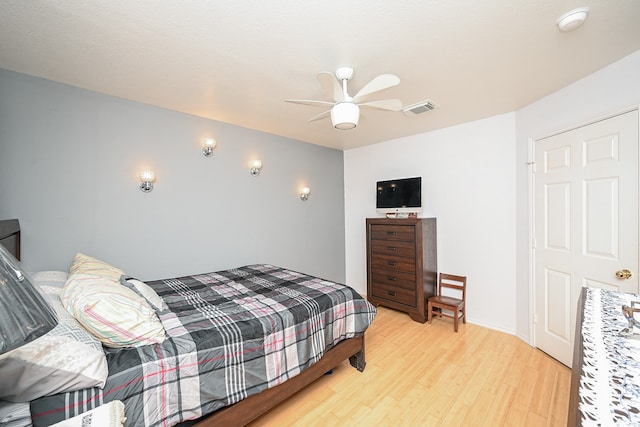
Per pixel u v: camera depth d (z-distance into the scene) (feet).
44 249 7.01
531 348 8.66
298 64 6.25
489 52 5.79
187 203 9.57
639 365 2.40
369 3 4.35
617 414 1.76
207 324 5.30
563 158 7.61
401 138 12.84
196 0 4.27
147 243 8.72
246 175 11.23
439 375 7.30
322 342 6.48
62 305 4.59
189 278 9.09
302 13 4.58
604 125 6.47
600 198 6.57
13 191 6.61
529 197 8.82
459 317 10.97
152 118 8.77
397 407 6.14
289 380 5.86
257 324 5.42
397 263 11.62
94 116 7.73
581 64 6.31
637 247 5.80
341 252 15.43
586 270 6.93
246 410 5.11
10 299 1.90
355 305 7.55
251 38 5.29
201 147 9.89
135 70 6.56
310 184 13.80
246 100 8.38
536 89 7.68
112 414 3.12
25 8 4.41
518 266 9.39
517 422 5.63
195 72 6.64
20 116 6.68
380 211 13.04
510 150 9.59
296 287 8.00
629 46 5.59
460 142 10.88
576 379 2.35
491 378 7.13
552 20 4.78
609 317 3.56
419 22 4.82
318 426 5.62
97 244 7.81
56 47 5.60
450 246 11.28
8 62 6.18
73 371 3.37
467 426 5.57
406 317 11.46
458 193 10.98
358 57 5.96
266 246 11.97
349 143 13.96
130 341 4.36
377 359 8.16
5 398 3.05
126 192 8.30
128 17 4.67
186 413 4.31
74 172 7.43
